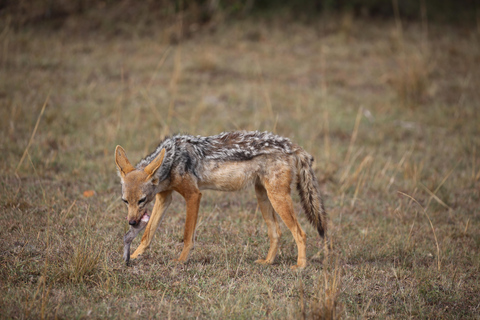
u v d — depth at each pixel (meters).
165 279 11.59
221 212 16.09
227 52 34.44
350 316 10.37
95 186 16.94
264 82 29.98
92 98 25.06
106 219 14.51
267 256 13.23
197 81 29.03
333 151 21.41
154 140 20.91
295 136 22.50
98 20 36.12
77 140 20.58
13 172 17.14
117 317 9.66
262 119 24.20
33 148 19.12
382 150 22.28
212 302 10.56
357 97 28.59
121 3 37.81
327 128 23.72
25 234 13.09
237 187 13.07
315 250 14.01
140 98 25.70
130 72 29.39
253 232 14.86
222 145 13.03
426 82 29.33
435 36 39.97
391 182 18.67
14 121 21.14
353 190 18.53
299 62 33.75
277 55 34.78
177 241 13.91
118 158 12.46
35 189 16.11
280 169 12.88
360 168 18.80
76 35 34.50
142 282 11.33
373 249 14.09
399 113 26.98
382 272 12.84
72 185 16.97
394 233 15.27
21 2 35.06
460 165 20.98
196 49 34.06
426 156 21.56
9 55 29.30
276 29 38.78
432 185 18.73
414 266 13.17
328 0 41.84
